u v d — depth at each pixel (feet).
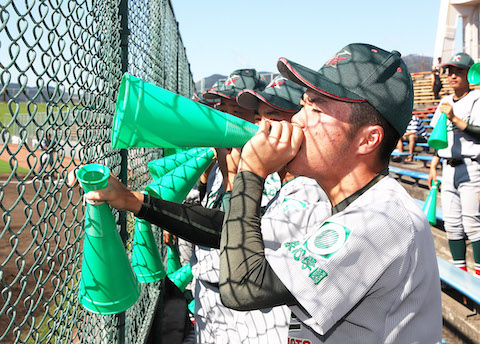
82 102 3.59
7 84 2.45
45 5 2.85
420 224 2.99
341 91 2.98
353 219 2.91
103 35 4.27
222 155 5.91
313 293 2.80
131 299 3.59
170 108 3.17
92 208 3.45
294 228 4.12
